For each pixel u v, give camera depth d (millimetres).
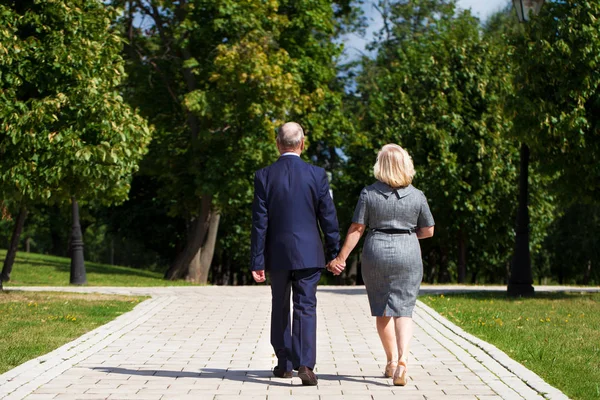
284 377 6707
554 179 16234
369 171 29703
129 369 7105
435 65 28828
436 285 21422
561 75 14688
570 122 14461
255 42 24188
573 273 44406
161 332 9922
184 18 25547
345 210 32281
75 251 20797
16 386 6121
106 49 13875
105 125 13078
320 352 8414
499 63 28547
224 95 24250
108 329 9852
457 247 31922
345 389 6211
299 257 6430
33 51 12883
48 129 13031
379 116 30953
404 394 6008
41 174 12656
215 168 24750
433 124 27625
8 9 12875
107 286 20078
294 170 6605
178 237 36812
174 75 27766
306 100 24922
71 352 7918
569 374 6676
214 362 7617
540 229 29734
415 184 27516
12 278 22844
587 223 39969
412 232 6594
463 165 27547
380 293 6543
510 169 27969
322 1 27438
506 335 9367
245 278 42531
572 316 11773
